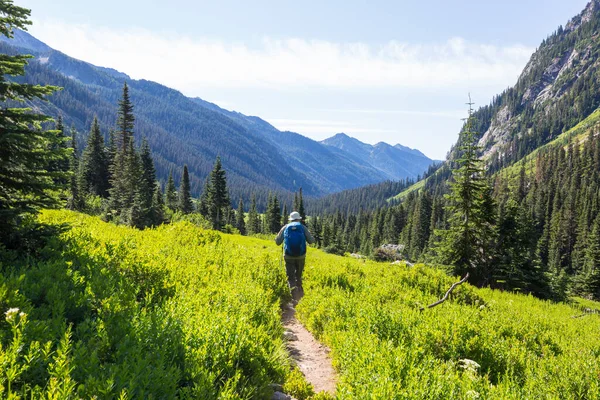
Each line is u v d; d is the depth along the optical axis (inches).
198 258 422.3
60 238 320.5
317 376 238.2
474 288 652.1
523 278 1215.6
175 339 162.7
